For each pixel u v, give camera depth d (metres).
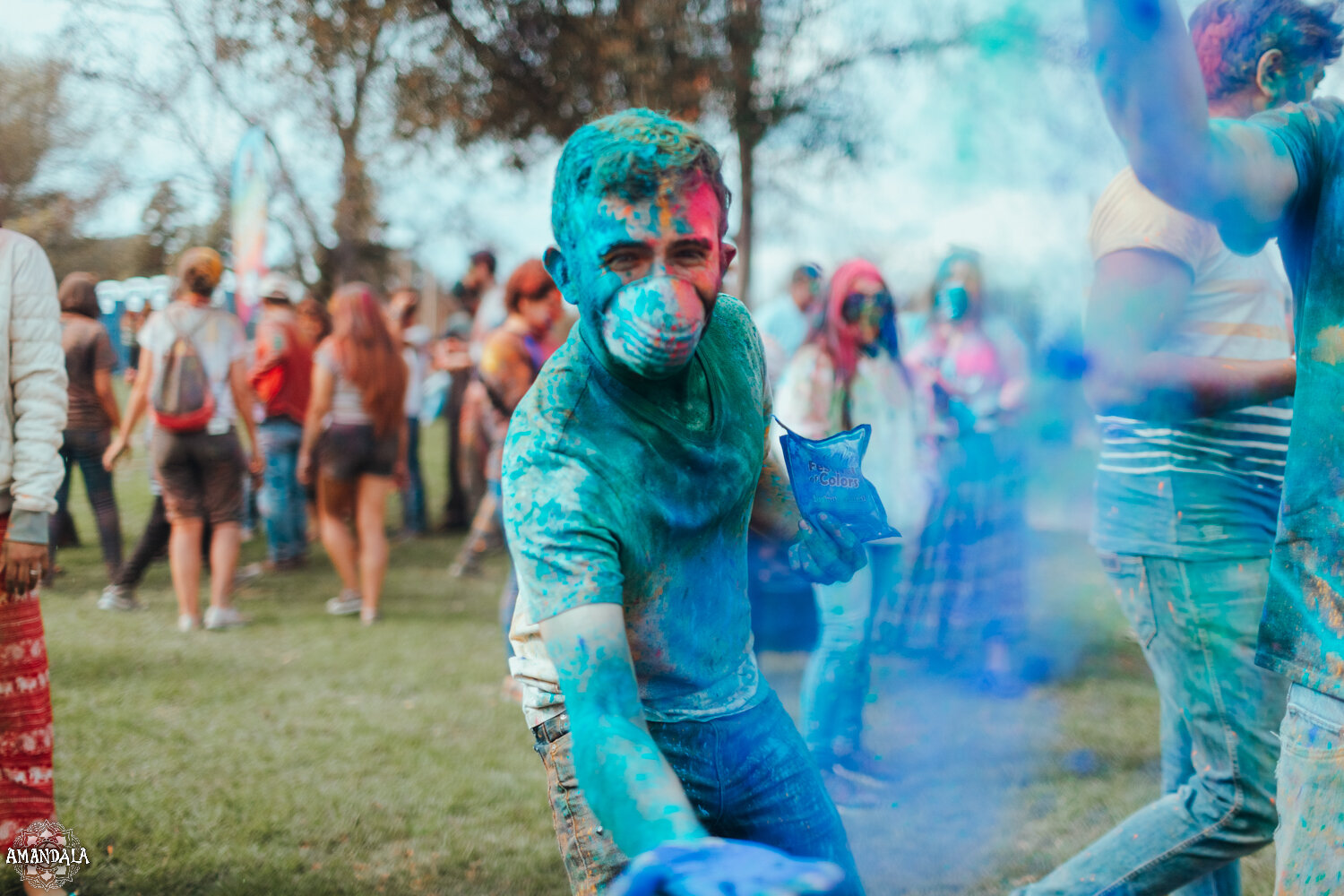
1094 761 3.48
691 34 6.54
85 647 4.93
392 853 2.95
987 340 4.35
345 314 5.47
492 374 4.51
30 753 2.38
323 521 5.65
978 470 4.38
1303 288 1.57
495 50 6.49
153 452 5.25
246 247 7.63
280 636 5.23
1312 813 1.44
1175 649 2.00
